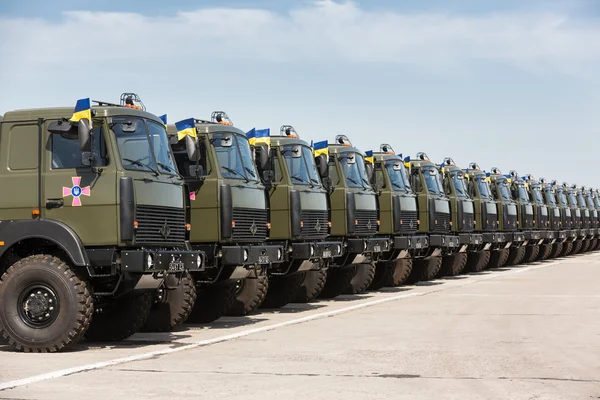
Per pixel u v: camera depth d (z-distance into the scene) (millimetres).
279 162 20766
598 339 14758
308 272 22609
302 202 20938
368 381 10891
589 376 11203
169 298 16422
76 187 13945
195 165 17047
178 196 15133
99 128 14078
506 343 14289
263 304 21531
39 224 13797
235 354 13234
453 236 31062
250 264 18016
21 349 13602
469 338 14953
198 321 18266
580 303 21500
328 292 24547
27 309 13617
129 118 14367
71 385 10570
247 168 18531
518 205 42219
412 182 29047
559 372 11508
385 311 19938
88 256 13867
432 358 12734
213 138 17859
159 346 14336
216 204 17562
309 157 21828
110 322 15070
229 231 17562
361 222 24203
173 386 10531
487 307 20625
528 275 34156
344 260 23906
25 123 14250
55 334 13438
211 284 17938
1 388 10352
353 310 20312
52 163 14109
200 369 11789
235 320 18641
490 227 36594
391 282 27875
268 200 19812
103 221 13844
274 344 14367
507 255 40844
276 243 20656
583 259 50844
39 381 10844
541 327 16500
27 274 13547
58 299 13500
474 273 36656
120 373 11461
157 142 14992
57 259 13641
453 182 33250
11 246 14383
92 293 13945
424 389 10344
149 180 14320
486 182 36938
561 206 51469
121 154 14055
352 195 23828
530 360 12508
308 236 21141
